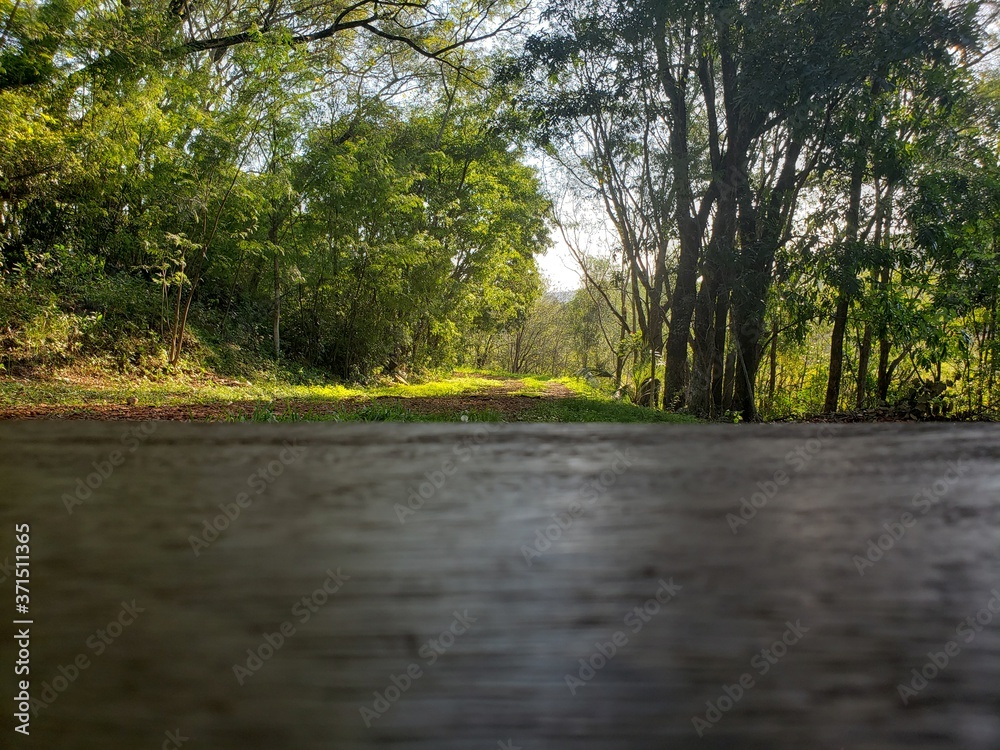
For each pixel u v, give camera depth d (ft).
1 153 40.63
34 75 43.70
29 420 25.81
